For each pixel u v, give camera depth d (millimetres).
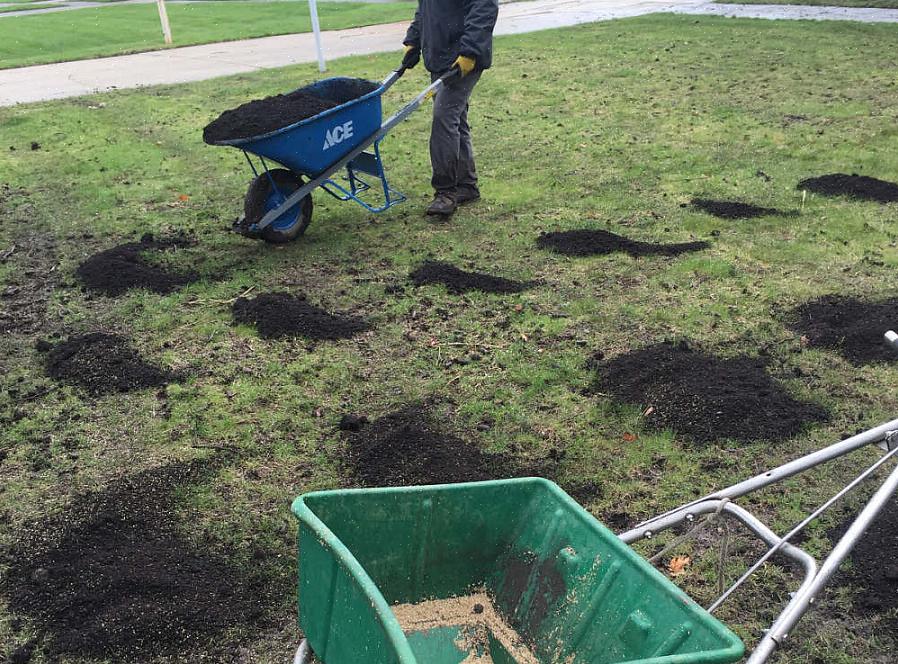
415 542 2855
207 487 4250
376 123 7152
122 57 18219
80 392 5133
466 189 8211
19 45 21484
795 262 6703
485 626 2936
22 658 3229
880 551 3771
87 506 4070
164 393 5082
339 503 2654
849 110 10898
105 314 6121
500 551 2988
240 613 3486
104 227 7902
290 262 6961
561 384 5156
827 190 8203
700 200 8109
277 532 3943
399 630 2061
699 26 18000
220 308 6148
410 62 7734
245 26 23203
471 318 5957
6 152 10531
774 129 10273
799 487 4215
